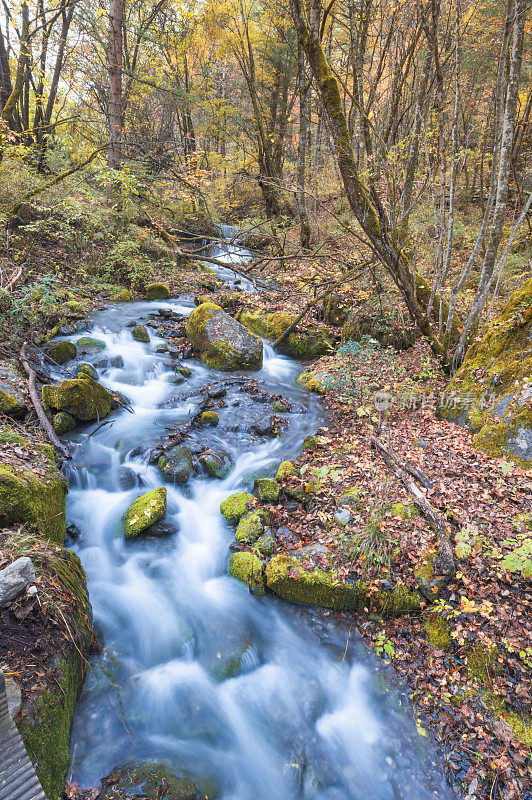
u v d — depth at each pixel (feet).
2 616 9.93
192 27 58.29
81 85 54.08
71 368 25.14
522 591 12.89
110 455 19.98
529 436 17.38
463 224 43.04
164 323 33.01
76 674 10.82
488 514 14.99
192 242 54.60
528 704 11.12
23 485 13.10
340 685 12.61
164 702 11.85
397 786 10.56
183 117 63.72
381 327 29.86
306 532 16.43
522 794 9.78
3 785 6.29
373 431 21.53
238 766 10.82
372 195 22.82
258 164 58.80
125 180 35.12
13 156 37.68
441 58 27.14
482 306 23.22
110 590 14.69
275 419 23.90
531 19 32.30
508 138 19.98
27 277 30.66
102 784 9.70
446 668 12.20
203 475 20.11
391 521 15.43
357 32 28.07
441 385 24.22
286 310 35.73
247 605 14.84
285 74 59.47
